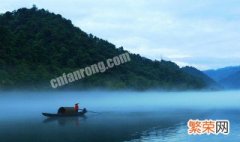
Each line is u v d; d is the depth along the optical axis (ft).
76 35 652.48
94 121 231.09
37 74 434.71
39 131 182.91
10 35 499.10
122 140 153.58
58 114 250.98
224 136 159.53
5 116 262.06
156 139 154.81
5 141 152.35
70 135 168.96
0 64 423.64
